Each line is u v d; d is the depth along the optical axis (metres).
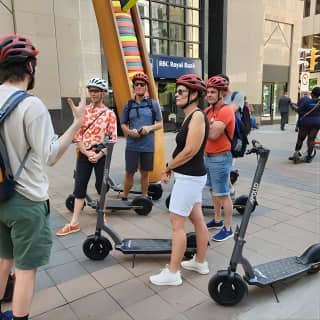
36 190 1.72
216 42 15.88
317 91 7.31
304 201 4.78
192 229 3.76
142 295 2.46
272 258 3.03
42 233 1.79
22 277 1.81
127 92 5.43
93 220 4.04
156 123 4.38
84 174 3.61
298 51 18.84
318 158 8.44
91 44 12.34
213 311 2.26
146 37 13.43
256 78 17.02
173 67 14.12
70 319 2.19
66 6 11.60
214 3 15.59
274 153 9.16
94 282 2.64
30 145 1.67
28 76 1.74
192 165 2.39
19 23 10.81
